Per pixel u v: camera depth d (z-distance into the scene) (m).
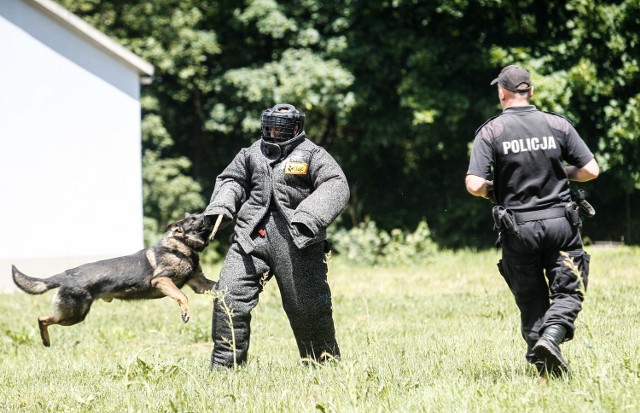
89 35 48.25
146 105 62.06
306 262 16.31
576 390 11.45
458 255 54.53
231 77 58.84
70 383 16.78
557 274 13.22
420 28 57.75
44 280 22.08
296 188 16.30
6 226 46.03
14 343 24.69
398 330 24.45
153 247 21.61
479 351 17.97
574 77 51.38
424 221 56.75
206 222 16.48
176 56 61.75
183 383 15.66
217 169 68.06
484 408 11.49
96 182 49.00
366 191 64.12
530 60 52.69
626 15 51.91
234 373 15.31
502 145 13.46
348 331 24.50
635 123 52.53
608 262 41.22
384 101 59.47
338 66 56.16
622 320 22.09
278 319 28.81
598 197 58.00
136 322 29.20
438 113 53.91
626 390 11.63
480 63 54.78
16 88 46.78
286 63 57.53
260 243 16.41
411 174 62.84
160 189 61.22
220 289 16.58
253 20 60.16
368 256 54.00
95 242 48.78
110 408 13.94
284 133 16.34
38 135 47.28
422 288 37.59
